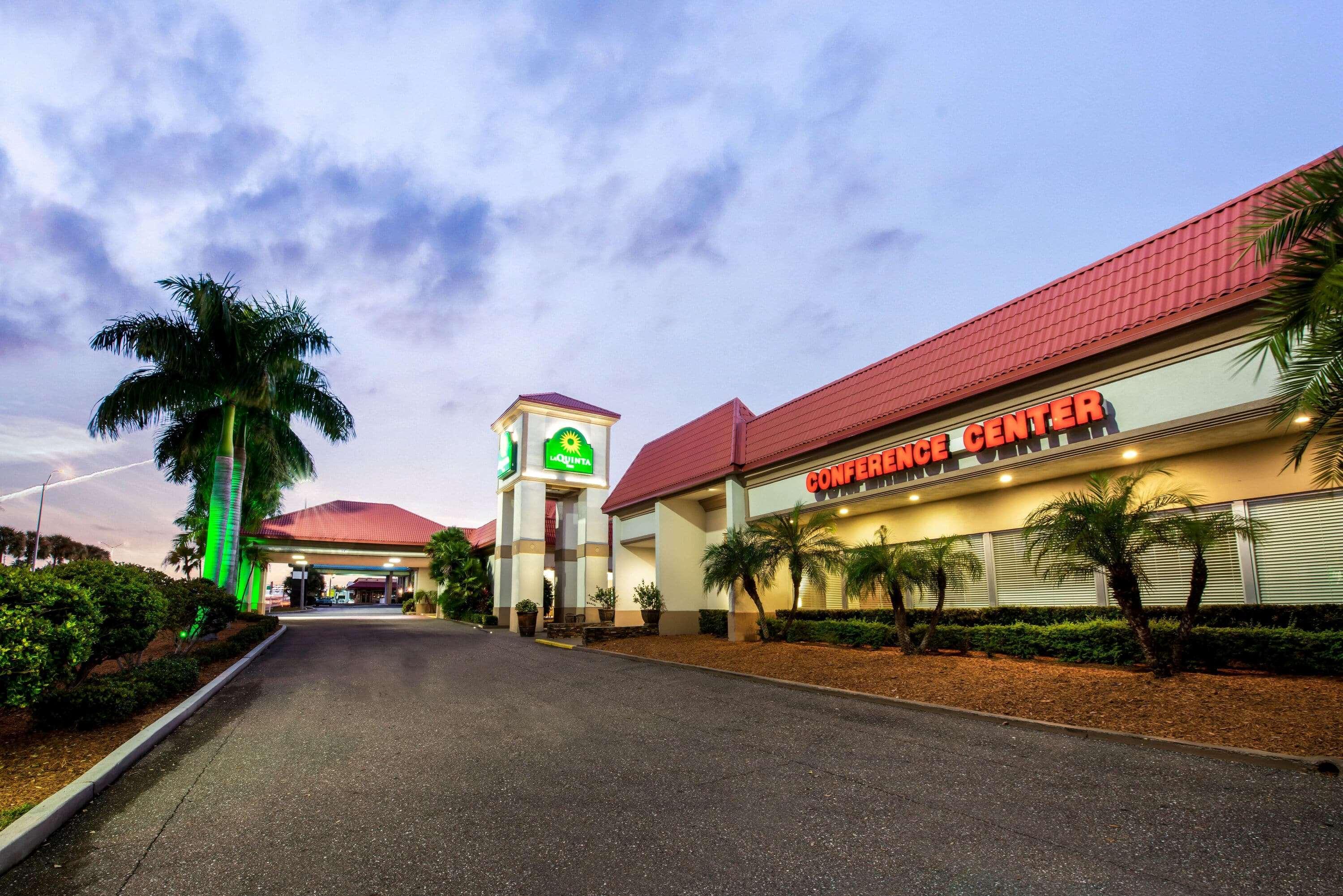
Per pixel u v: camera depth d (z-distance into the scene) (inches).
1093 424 427.2
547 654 732.7
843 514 685.3
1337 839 176.7
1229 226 383.6
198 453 868.0
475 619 1401.3
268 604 2736.2
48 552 2551.7
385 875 169.2
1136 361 407.2
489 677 544.1
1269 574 407.8
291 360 816.3
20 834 183.6
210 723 362.3
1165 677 354.0
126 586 375.2
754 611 743.1
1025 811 204.8
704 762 271.3
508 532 1333.7
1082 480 497.7
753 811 211.8
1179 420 382.9
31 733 313.3
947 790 226.8
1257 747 255.6
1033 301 501.7
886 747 286.7
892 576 498.9
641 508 983.6
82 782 235.1
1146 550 389.7
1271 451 407.5
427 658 689.0
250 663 643.5
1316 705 290.2
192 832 201.3
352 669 602.2
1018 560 543.5
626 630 857.5
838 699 407.2
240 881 167.2
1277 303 241.8
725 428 836.0
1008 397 482.0
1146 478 454.9
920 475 551.8
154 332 717.9
